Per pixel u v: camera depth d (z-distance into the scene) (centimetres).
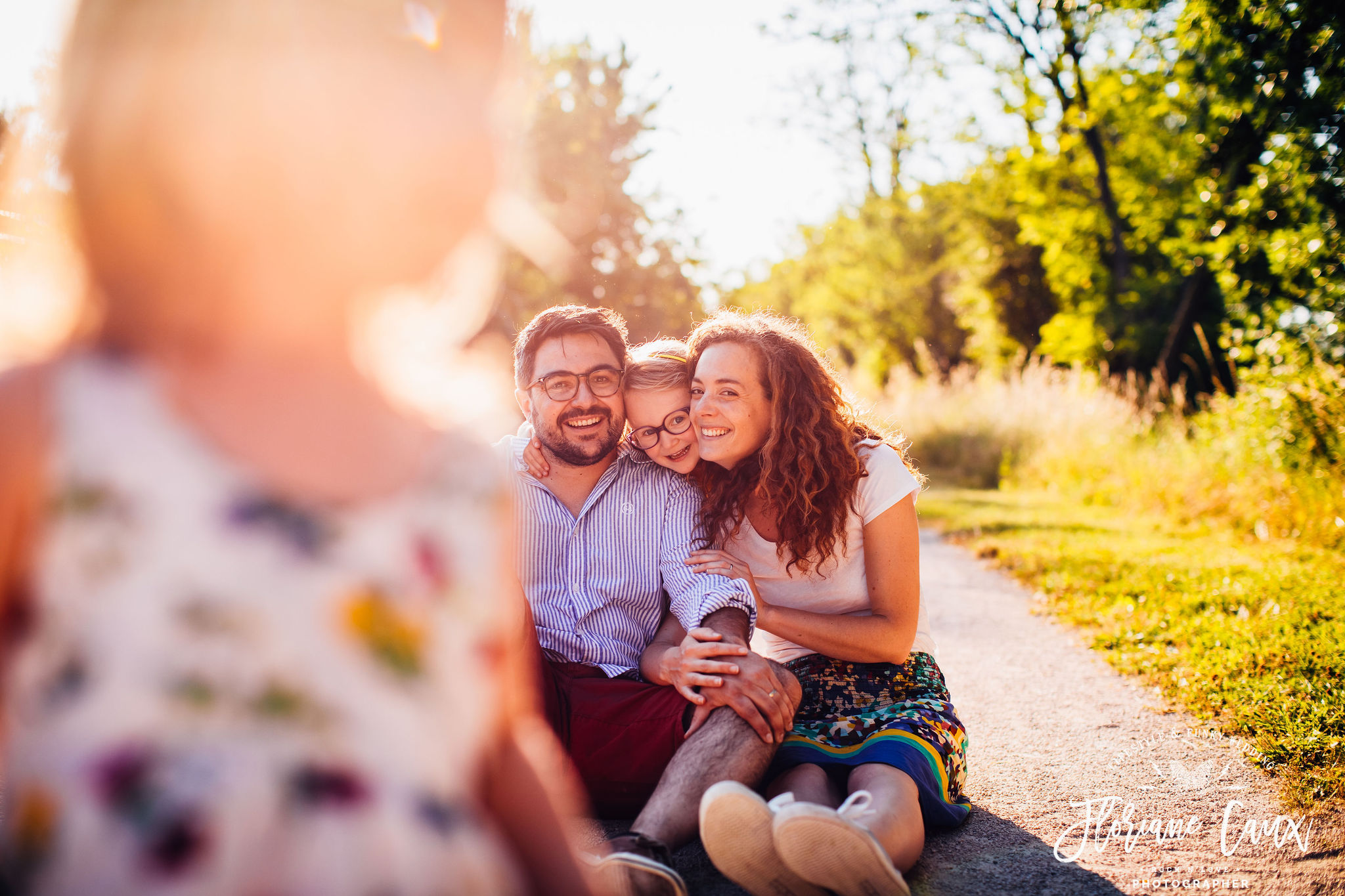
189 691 64
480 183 78
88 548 65
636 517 247
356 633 68
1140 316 1562
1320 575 462
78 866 62
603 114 1330
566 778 221
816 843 162
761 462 238
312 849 64
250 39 68
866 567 242
